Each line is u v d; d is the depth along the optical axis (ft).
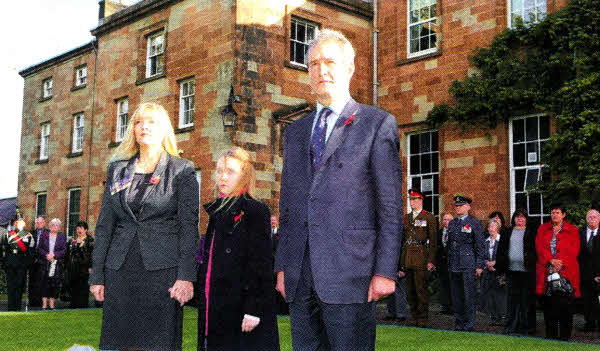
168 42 56.18
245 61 48.62
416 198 32.45
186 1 54.34
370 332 9.01
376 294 8.65
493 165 44.50
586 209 38.11
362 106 9.56
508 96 42.78
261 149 48.57
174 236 11.93
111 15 64.13
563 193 40.11
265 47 49.80
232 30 48.93
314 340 9.22
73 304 41.70
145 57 60.18
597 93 38.65
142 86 59.52
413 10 52.60
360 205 9.00
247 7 49.26
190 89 53.83
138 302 11.58
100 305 43.04
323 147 9.43
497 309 32.86
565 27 41.11
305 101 51.93
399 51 52.75
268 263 12.12
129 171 12.18
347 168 9.05
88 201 66.59
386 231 8.83
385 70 53.78
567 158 39.78
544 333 28.40
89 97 69.31
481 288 34.45
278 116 49.60
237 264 12.09
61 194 71.97
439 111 47.60
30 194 77.82
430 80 49.80
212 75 50.44
